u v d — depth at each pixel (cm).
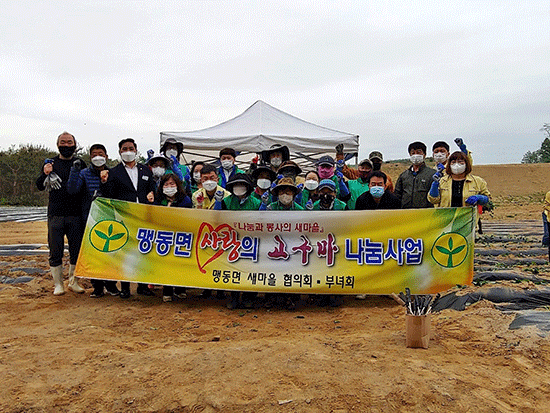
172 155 922
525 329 521
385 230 714
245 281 721
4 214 2616
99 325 630
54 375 452
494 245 1273
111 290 805
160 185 778
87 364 476
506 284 687
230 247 733
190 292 848
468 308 623
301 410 387
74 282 805
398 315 657
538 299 638
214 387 418
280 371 442
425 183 820
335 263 715
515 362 461
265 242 727
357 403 392
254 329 611
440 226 705
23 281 902
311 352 485
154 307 729
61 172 774
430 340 525
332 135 1291
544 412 385
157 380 439
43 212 2831
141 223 760
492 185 5072
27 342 548
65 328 611
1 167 3888
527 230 1750
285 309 725
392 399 397
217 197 755
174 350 505
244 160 1502
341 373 435
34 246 1378
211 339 565
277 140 1237
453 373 436
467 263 697
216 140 1245
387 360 464
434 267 703
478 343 511
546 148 8444
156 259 752
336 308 727
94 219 769
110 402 409
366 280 710
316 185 759
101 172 758
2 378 444
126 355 495
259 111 1380
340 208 767
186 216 747
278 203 744
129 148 779
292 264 718
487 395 403
